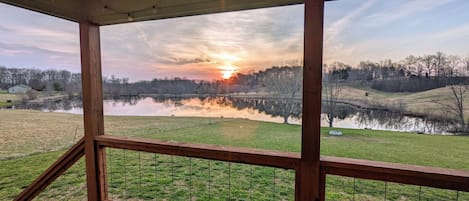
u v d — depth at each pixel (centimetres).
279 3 171
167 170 291
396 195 204
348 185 222
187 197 246
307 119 146
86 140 227
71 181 305
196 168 294
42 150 349
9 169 315
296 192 154
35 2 182
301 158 150
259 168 279
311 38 142
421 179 128
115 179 278
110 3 195
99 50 229
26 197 250
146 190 260
